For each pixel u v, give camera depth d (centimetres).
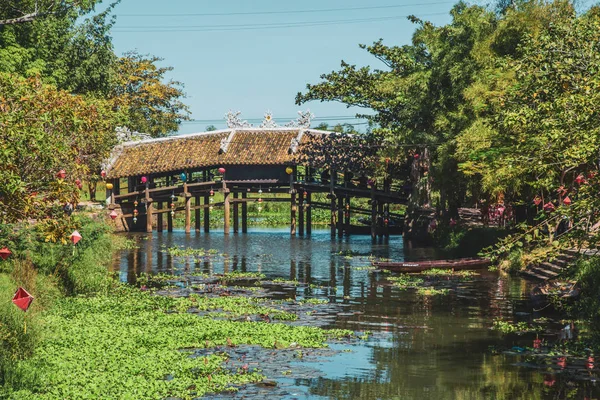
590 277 2408
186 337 1997
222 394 1541
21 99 1683
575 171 1930
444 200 4884
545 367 1770
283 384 1623
